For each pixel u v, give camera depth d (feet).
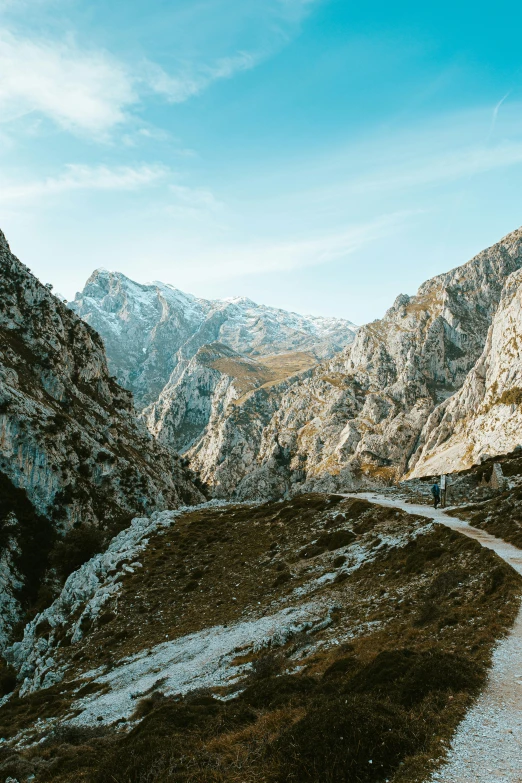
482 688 50.83
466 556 107.24
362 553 154.71
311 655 89.51
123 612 184.96
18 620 303.27
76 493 403.54
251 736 53.67
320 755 41.73
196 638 141.38
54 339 558.97
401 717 45.32
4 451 386.52
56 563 337.11
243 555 208.64
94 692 128.47
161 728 63.00
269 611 139.64
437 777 36.78
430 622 78.64
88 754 75.77
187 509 327.47
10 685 189.26
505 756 38.52
